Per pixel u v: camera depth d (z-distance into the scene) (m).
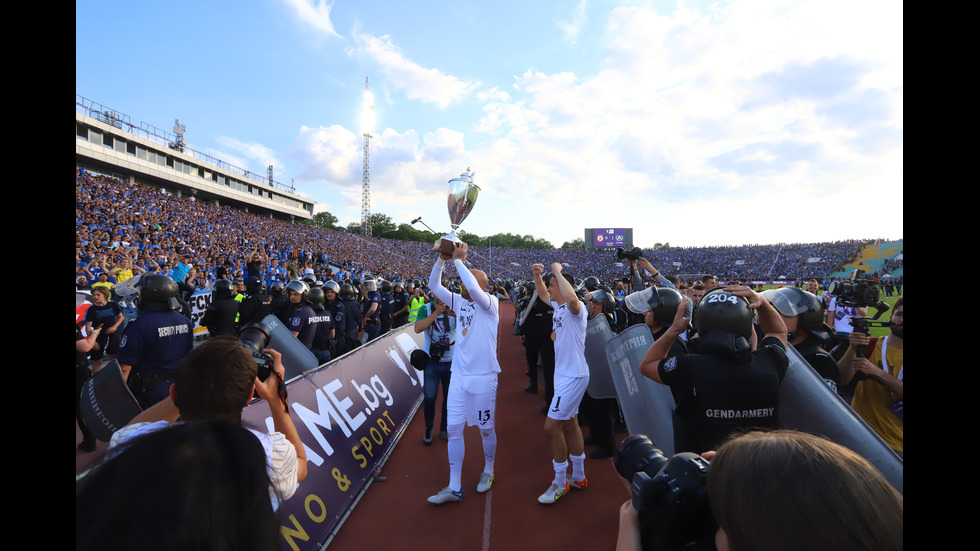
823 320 2.73
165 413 1.41
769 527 0.65
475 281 3.44
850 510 0.61
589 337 4.03
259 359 1.61
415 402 5.86
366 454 4.00
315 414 3.59
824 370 2.63
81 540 0.65
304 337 5.17
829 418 2.05
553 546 3.00
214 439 0.79
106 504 0.67
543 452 4.66
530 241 127.50
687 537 0.91
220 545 0.70
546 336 5.76
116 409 2.15
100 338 5.02
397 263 49.59
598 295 4.16
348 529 3.18
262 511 0.80
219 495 0.72
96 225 17.83
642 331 2.83
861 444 1.93
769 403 1.75
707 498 0.89
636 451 1.21
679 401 1.87
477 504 3.56
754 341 2.62
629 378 2.79
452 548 2.98
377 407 4.71
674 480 0.94
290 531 2.71
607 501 3.59
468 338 3.58
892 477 1.81
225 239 27.23
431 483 3.92
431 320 4.62
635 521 1.02
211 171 53.47
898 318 2.80
